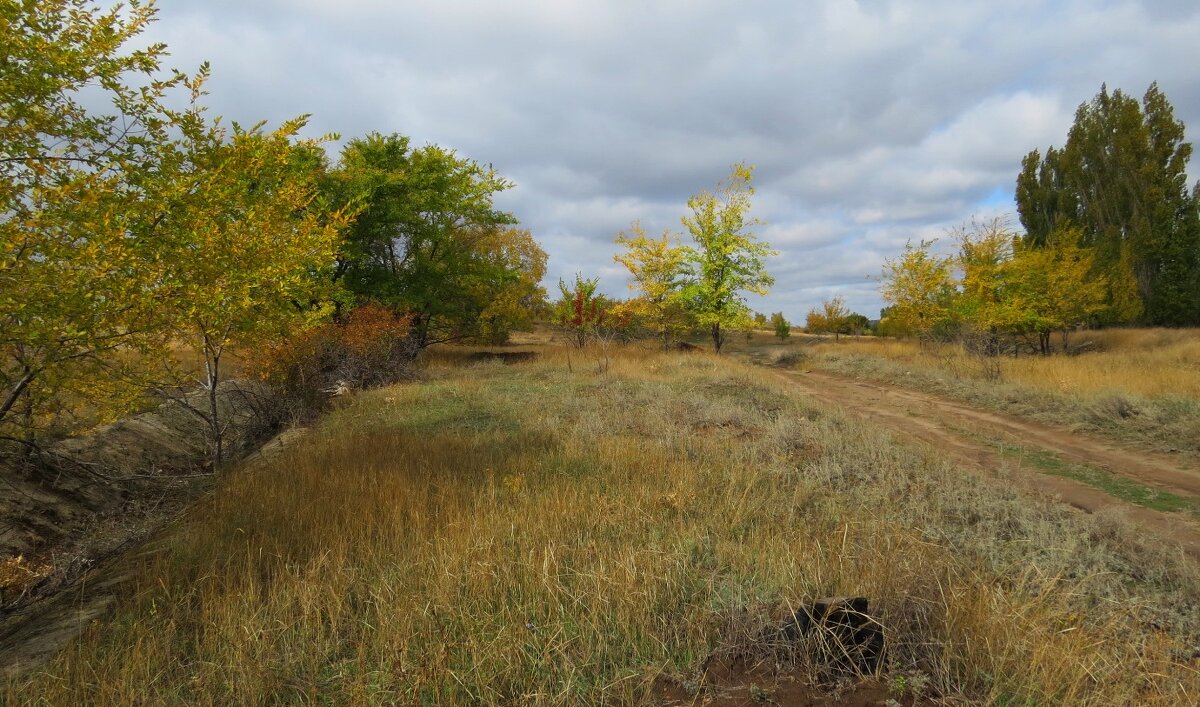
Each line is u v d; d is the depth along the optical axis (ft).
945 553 14.21
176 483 24.67
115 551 18.80
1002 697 8.98
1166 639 11.23
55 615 13.65
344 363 50.70
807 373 70.18
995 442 30.83
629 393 44.62
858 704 9.00
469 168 75.20
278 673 10.01
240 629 11.05
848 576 12.35
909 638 10.36
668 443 26.89
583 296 86.43
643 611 11.18
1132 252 98.63
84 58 15.96
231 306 20.08
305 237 24.48
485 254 90.84
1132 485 23.31
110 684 9.87
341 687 9.89
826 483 21.89
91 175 15.29
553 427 31.19
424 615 11.17
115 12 17.02
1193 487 22.94
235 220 22.79
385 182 63.82
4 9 14.61
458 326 81.87
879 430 30.68
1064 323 66.80
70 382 17.88
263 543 15.08
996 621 10.07
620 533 15.78
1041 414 36.70
